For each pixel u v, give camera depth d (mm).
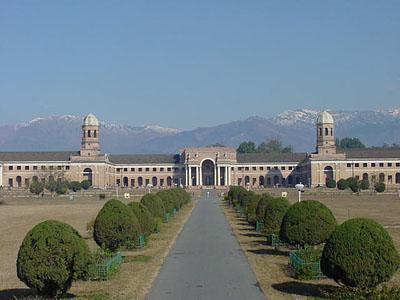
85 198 157500
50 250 26344
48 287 27094
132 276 35375
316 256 35938
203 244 52219
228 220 80688
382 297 25219
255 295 29656
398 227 68250
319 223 40031
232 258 43156
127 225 42406
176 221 78875
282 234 41219
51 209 110188
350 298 26172
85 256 27203
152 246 50688
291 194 163250
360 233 27000
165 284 32750
